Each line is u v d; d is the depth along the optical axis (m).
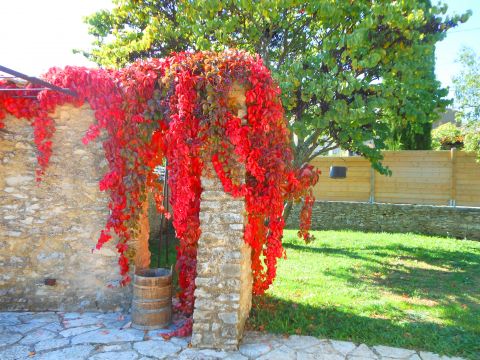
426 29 7.31
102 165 5.05
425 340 4.20
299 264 7.66
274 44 8.48
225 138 4.00
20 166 5.05
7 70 3.58
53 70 4.92
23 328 4.50
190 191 4.22
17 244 5.06
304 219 5.40
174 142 4.12
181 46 8.24
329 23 7.11
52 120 4.96
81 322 4.70
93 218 5.07
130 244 5.09
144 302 4.52
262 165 4.22
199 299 4.10
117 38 8.52
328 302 5.39
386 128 8.24
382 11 6.11
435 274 7.04
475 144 10.16
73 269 5.07
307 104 7.05
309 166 5.39
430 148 12.93
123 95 4.54
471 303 5.46
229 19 6.96
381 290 6.07
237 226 4.09
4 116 4.98
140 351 3.96
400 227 11.48
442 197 11.31
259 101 4.09
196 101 4.06
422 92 7.53
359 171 12.38
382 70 7.00
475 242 9.95
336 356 3.89
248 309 4.85
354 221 12.05
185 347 4.06
